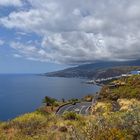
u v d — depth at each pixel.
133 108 8.19
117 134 6.79
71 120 18.23
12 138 11.33
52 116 18.50
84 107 56.00
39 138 10.91
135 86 64.75
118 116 8.34
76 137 7.07
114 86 75.31
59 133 11.67
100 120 7.69
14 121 15.16
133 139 7.02
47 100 54.75
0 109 142.38
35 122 14.62
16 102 174.62
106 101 53.31
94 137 6.86
